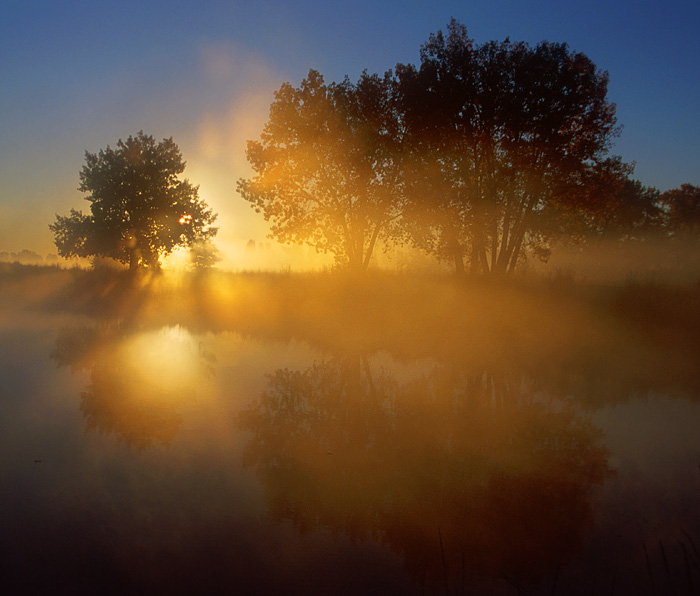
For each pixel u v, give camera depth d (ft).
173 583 12.30
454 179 77.66
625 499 16.53
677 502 16.30
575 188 71.77
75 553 13.57
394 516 15.56
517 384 32.24
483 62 73.77
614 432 23.11
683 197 138.82
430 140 77.05
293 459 19.71
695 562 13.06
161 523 15.01
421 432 22.88
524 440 21.94
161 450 20.53
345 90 86.43
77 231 139.74
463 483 17.67
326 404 27.12
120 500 16.39
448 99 73.36
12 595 11.86
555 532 14.61
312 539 14.24
